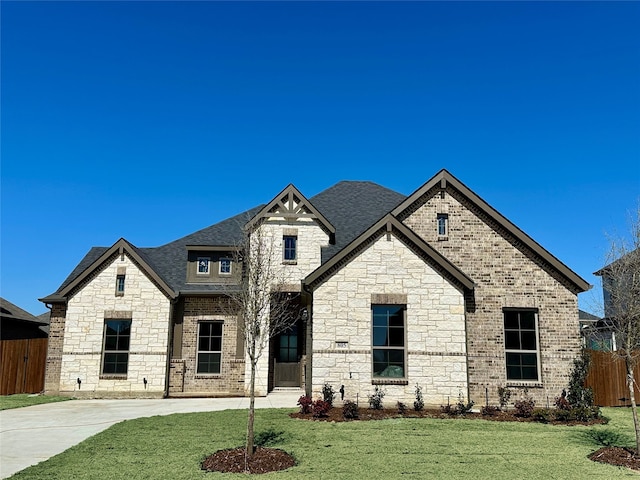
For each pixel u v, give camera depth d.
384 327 18.11
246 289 12.45
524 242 19.34
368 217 24.52
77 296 22.97
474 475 10.02
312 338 17.88
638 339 12.62
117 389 22.22
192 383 23.06
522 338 18.92
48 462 10.70
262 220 23.17
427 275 18.33
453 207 19.91
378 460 10.98
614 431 14.40
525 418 16.20
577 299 19.03
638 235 12.73
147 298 23.02
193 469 10.18
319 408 15.62
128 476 9.68
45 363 24.19
